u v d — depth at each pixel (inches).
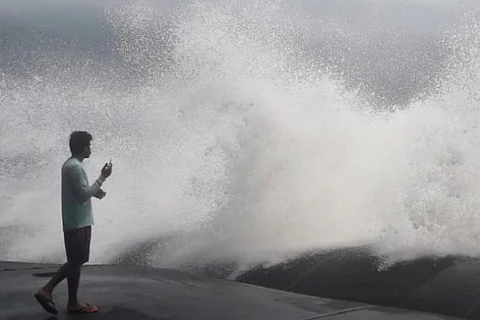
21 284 320.8
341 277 318.3
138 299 293.4
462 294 281.3
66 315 265.3
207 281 336.8
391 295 295.4
